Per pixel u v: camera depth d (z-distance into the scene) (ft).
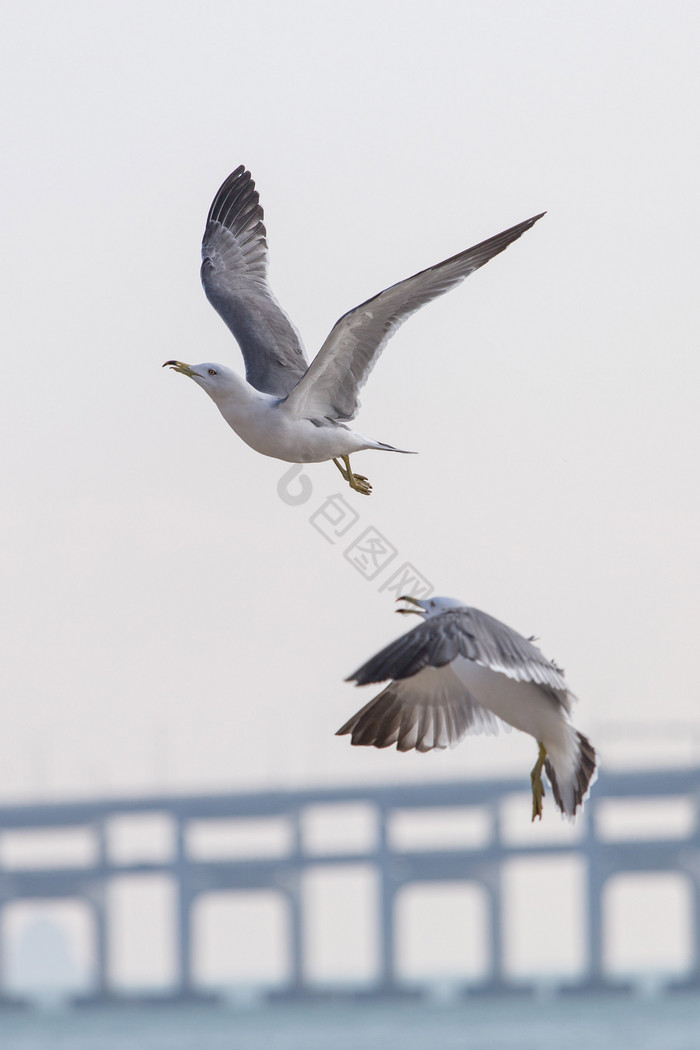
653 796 278.67
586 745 32.68
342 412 45.39
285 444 44.50
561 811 32.63
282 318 51.34
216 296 51.85
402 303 42.70
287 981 298.35
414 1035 227.61
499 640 29.55
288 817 303.07
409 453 46.19
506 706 32.76
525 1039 218.38
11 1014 294.87
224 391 44.37
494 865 291.99
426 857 294.25
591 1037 217.97
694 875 280.51
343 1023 254.47
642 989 279.69
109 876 308.19
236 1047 217.56
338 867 299.58
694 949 282.15
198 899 305.53
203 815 304.91
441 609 31.17
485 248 42.14
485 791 292.61
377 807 297.12
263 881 302.04
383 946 294.05
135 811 306.76
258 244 53.01
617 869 283.79
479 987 287.07
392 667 28.73
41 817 310.65
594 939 282.36
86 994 303.89
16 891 313.12
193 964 303.27
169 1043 227.81
